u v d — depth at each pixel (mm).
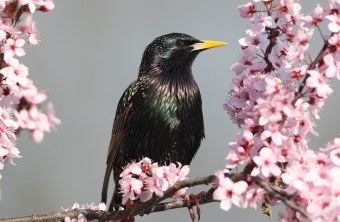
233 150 7355
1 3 7852
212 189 9227
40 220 9578
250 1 8758
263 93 7848
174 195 9344
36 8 8195
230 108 9117
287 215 7371
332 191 6836
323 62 7410
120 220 9742
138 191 9102
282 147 7547
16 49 7852
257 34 8719
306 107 7727
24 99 7457
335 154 7371
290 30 8664
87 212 9766
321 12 7539
